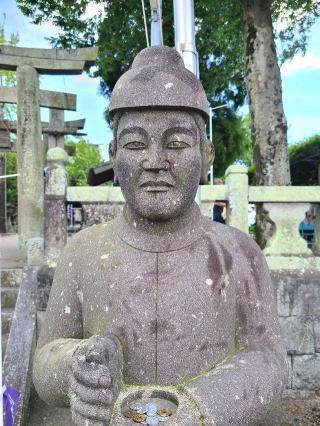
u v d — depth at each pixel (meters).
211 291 1.63
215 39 10.77
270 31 7.20
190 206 1.72
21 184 5.86
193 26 3.38
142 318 1.57
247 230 3.66
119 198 3.71
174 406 1.43
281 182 7.05
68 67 6.14
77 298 1.75
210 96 13.66
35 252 4.29
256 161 7.22
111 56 10.98
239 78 13.64
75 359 1.36
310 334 3.59
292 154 13.90
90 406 1.28
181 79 1.61
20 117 5.92
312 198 3.67
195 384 1.45
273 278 3.57
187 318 1.58
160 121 1.58
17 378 3.04
